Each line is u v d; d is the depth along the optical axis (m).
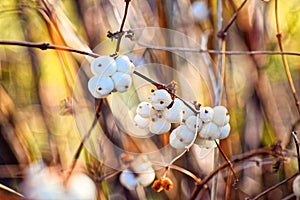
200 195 0.59
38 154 0.60
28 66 0.62
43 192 0.54
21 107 0.62
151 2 0.61
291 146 0.63
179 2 0.62
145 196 0.60
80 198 0.54
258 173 0.62
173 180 0.60
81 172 0.56
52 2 0.56
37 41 0.62
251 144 0.63
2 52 0.62
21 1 0.57
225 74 0.64
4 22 0.61
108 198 0.58
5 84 0.62
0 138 0.60
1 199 0.56
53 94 0.62
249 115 0.64
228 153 0.61
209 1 0.63
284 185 0.61
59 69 0.61
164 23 0.61
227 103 0.63
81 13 0.59
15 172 0.57
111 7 0.59
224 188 0.60
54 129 0.61
